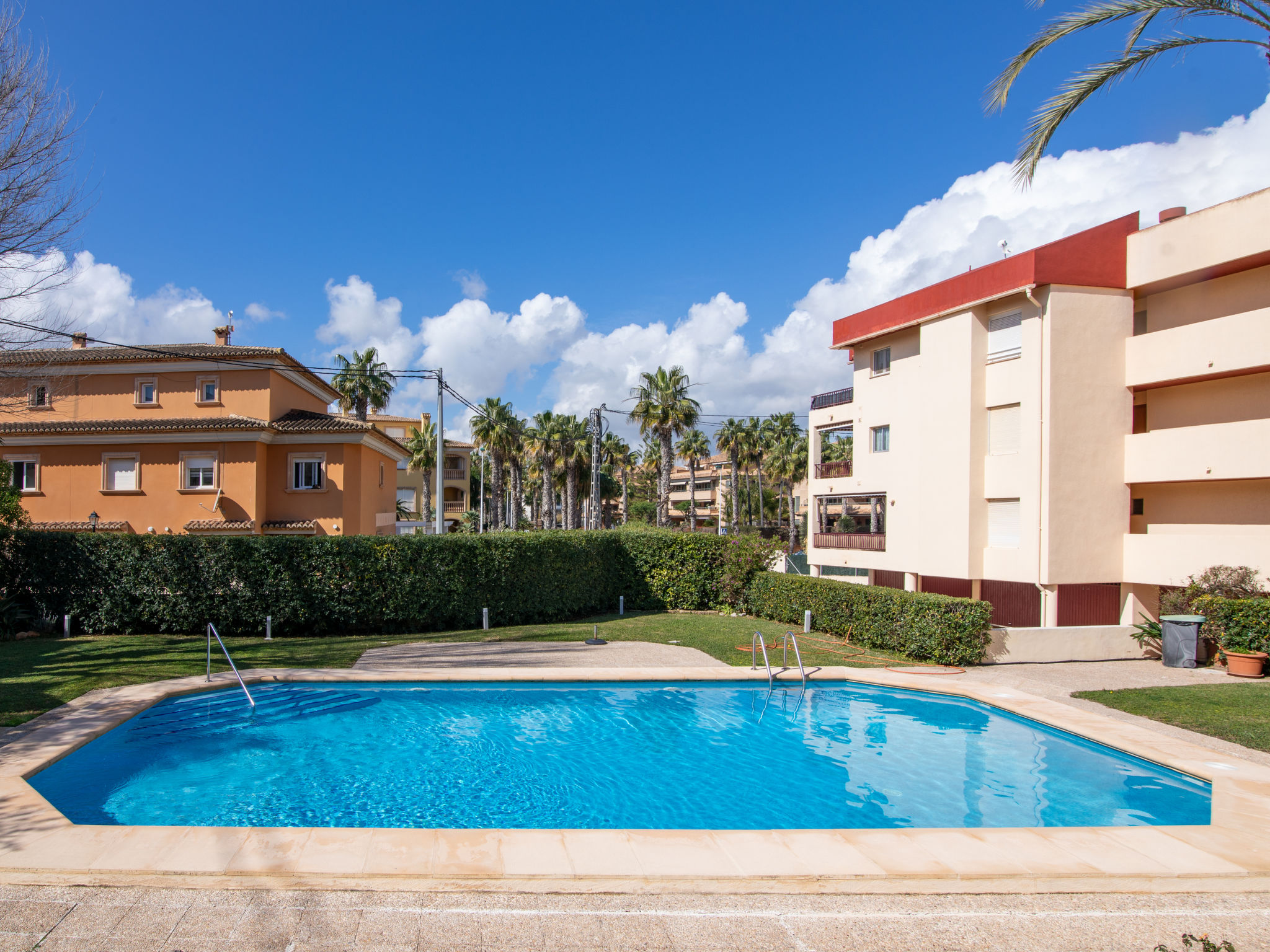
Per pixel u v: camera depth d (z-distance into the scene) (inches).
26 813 260.2
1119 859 236.1
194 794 325.7
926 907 208.2
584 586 871.1
